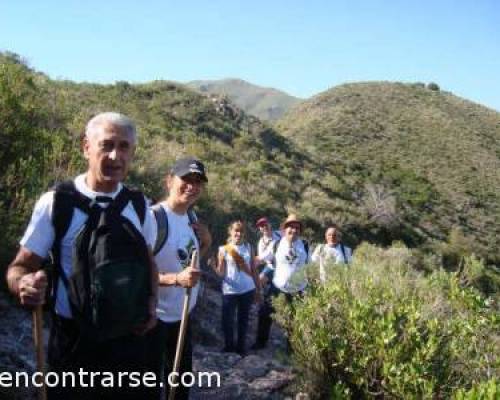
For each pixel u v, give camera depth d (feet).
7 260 17.33
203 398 15.56
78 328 8.26
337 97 228.02
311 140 177.06
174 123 102.83
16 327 16.78
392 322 13.42
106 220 8.23
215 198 45.60
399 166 162.20
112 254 8.08
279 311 16.51
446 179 161.58
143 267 8.33
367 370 13.46
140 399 9.12
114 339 8.52
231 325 22.17
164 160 43.32
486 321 14.11
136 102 108.99
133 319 8.19
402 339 13.41
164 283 11.59
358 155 167.73
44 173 20.10
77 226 8.21
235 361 19.16
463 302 15.38
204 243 13.26
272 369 18.28
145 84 124.88
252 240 44.01
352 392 13.92
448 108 229.66
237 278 22.11
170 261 12.05
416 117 214.69
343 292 14.98
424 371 12.31
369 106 220.23
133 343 8.79
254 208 60.03
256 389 16.44
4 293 18.04
